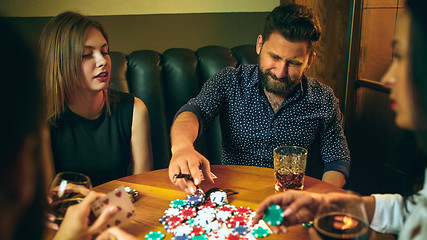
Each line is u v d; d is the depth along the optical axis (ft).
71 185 3.31
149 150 6.34
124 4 9.56
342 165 5.86
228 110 6.15
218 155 8.25
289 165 4.27
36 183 1.47
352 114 9.08
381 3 8.38
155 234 3.41
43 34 5.28
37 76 1.36
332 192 2.86
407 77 2.10
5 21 1.26
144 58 7.91
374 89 8.46
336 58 8.48
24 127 1.28
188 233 3.43
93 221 3.12
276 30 5.23
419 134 2.23
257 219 3.35
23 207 1.37
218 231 3.47
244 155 6.25
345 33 8.34
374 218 3.57
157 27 9.81
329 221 2.74
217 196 3.97
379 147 8.88
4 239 1.32
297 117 5.92
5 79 1.21
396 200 3.60
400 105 2.26
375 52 8.73
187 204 3.94
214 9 9.89
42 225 1.62
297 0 7.92
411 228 2.50
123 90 7.61
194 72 8.11
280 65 5.32
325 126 6.05
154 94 7.83
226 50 8.41
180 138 5.10
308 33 5.14
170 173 4.38
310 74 8.41
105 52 5.46
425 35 1.92
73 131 5.60
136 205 4.00
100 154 5.81
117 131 5.90
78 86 5.31
